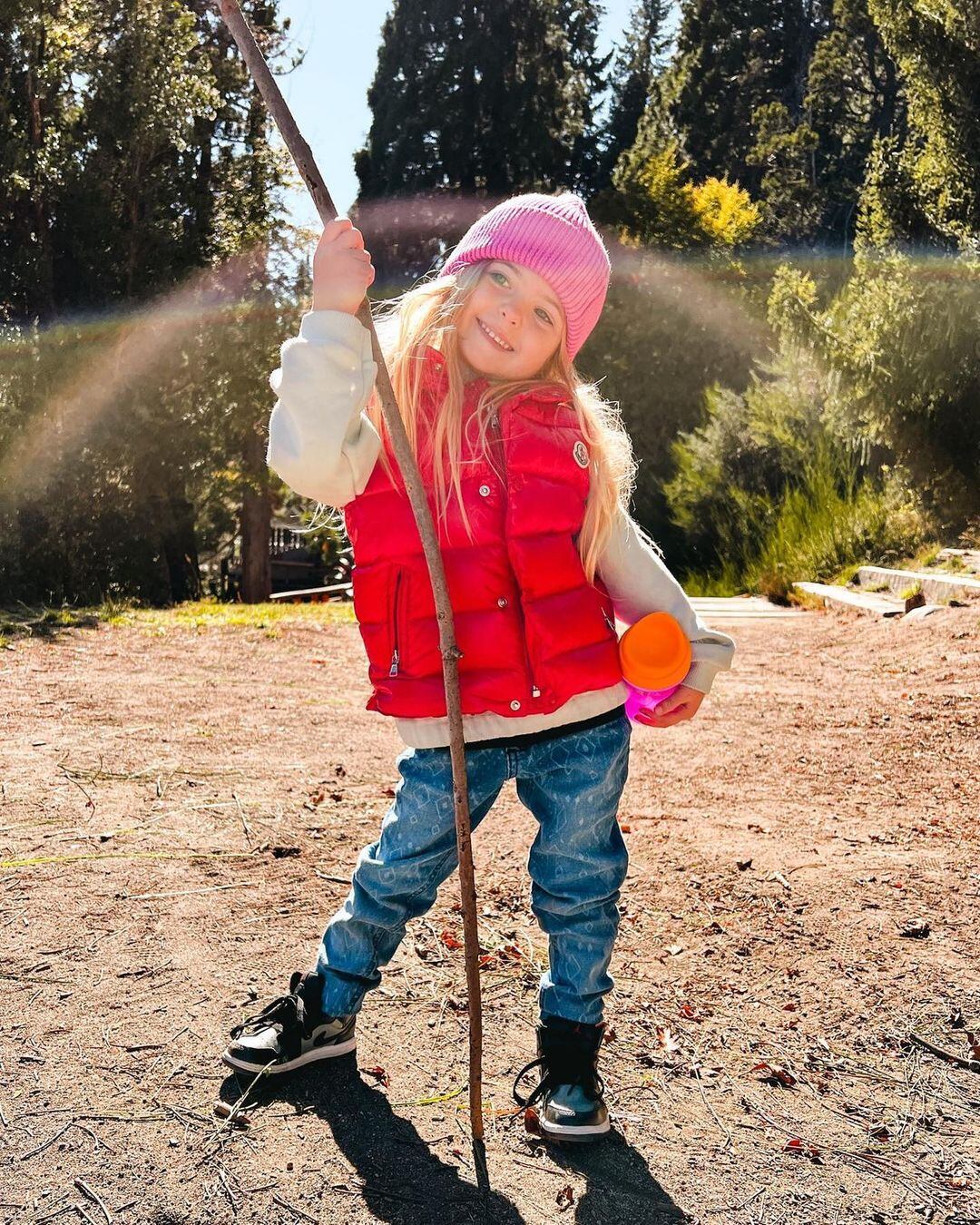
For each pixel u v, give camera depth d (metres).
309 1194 2.05
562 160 41.84
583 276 2.33
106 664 7.30
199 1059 2.48
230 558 30.61
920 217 13.05
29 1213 1.96
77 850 3.66
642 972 3.02
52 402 15.94
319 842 3.88
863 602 10.80
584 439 2.34
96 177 17.38
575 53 46.81
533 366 2.36
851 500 14.40
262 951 3.01
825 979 2.98
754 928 3.28
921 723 5.93
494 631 2.21
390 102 41.31
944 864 3.78
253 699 6.38
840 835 4.12
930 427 12.21
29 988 2.75
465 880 2.16
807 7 54.06
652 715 2.45
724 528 16.95
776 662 8.47
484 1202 2.06
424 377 2.31
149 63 17.92
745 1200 2.11
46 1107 2.28
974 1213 2.09
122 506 17.25
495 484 2.24
